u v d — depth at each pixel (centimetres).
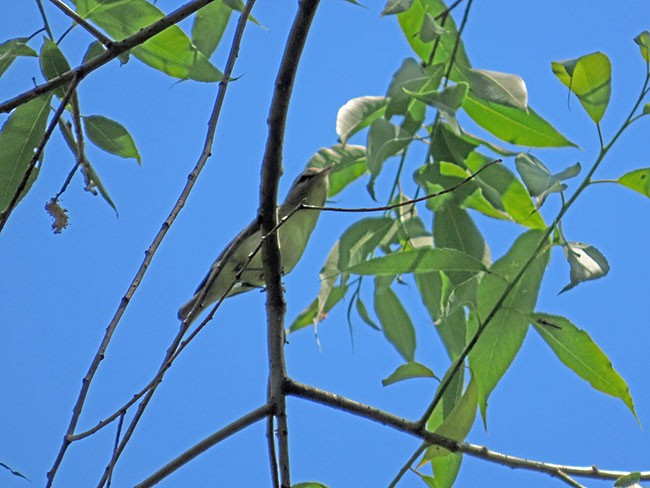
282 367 387
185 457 367
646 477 380
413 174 455
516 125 466
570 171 380
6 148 392
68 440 321
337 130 431
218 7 454
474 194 461
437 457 406
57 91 393
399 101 443
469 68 438
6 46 385
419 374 414
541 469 385
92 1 395
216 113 364
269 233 355
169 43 398
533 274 416
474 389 403
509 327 413
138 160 404
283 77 368
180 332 339
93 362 328
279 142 377
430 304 480
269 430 384
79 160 388
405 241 484
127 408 325
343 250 464
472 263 416
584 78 392
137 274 338
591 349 410
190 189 350
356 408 386
